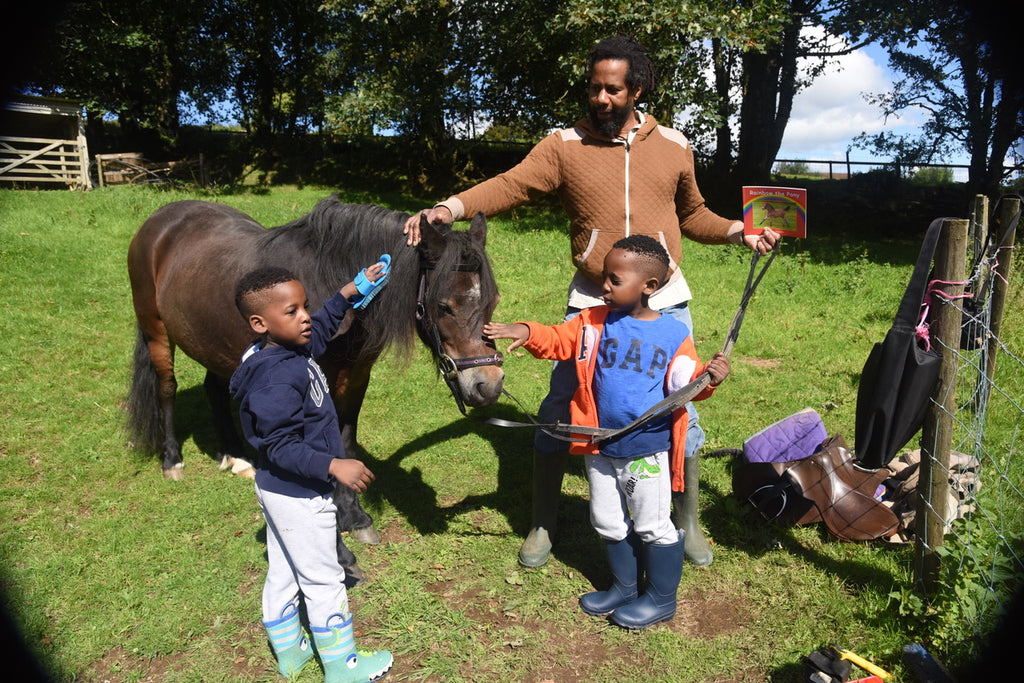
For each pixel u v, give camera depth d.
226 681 2.49
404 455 4.30
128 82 18.06
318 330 2.41
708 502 3.69
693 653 2.58
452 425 4.72
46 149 15.73
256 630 2.76
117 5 17.78
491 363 2.56
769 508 3.40
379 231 2.84
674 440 2.47
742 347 6.29
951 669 2.32
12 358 5.55
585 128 2.85
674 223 2.92
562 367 2.96
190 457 4.29
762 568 3.10
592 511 2.67
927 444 2.50
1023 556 2.68
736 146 19.27
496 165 19.86
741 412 4.88
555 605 2.89
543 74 15.59
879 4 14.02
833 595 2.85
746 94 17.78
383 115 15.88
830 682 2.24
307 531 2.25
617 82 2.62
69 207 11.71
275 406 2.08
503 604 2.91
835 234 15.86
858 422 2.50
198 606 2.88
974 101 16.19
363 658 2.48
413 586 2.99
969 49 14.39
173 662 2.60
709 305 7.81
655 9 11.42
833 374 5.58
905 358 2.32
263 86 22.00
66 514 3.58
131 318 6.70
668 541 2.60
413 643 2.66
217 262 3.35
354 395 3.30
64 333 6.16
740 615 2.80
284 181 19.97
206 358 3.56
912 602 2.48
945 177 21.19
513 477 4.04
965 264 2.34
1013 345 5.56
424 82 15.94
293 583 2.44
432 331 2.64
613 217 2.83
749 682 2.44
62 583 2.99
